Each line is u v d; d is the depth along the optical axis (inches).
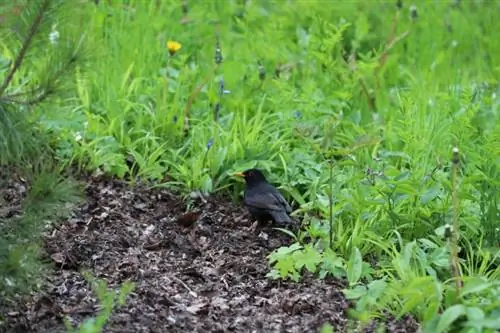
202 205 470.3
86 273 374.0
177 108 512.1
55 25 348.8
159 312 377.1
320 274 409.1
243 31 619.8
